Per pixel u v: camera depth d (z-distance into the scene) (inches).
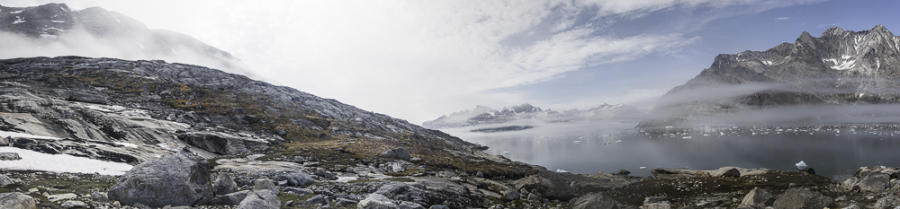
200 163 785.6
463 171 2691.9
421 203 1113.4
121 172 1133.1
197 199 716.0
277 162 1948.8
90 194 681.0
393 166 2306.8
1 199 472.7
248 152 2495.1
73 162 1119.0
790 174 1941.4
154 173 693.3
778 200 1099.9
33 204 510.6
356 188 1226.0
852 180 1448.1
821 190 1422.2
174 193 685.3
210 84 5036.9
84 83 3809.1
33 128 1734.7
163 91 4180.6
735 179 1886.1
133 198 658.8
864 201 1134.4
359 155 2576.3
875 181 1302.9
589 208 1301.7
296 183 1203.9
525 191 1803.6
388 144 3491.6
